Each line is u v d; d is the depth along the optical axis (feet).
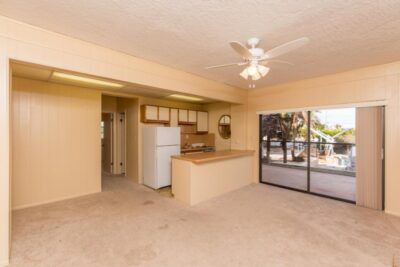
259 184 16.53
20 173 11.08
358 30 7.25
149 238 8.14
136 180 16.98
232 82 14.70
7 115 6.57
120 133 19.66
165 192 14.37
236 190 14.90
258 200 12.76
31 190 11.45
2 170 6.50
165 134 15.52
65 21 6.86
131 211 10.89
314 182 17.13
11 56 6.65
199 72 12.30
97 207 11.40
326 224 9.45
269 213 10.72
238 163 15.58
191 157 12.91
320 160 20.58
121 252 7.20
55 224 9.28
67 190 12.80
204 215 10.44
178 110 18.34
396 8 5.94
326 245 7.70
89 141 13.74
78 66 8.11
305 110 13.89
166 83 11.17
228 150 17.38
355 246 7.63
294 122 18.89
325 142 19.60
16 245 7.55
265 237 8.29
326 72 12.28
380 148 11.05
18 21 6.80
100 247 7.49
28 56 6.98
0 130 6.46
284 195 13.76
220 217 10.21
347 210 11.15
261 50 7.38
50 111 12.07
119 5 5.95
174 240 8.02
